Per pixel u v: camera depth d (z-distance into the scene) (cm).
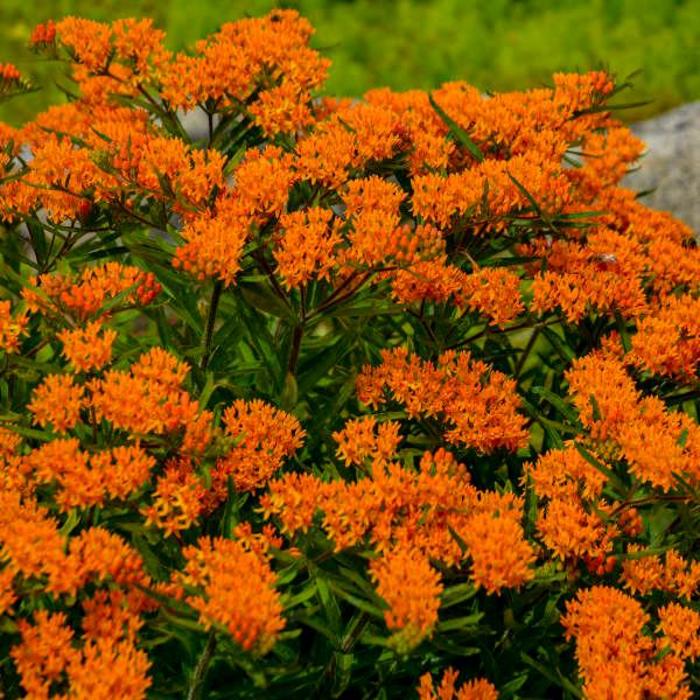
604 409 140
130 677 124
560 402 145
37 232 148
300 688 135
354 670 138
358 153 147
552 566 135
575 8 410
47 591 128
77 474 131
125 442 136
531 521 137
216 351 149
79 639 131
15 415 140
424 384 143
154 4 395
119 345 148
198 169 142
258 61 152
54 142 146
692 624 132
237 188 143
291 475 134
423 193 144
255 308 147
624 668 130
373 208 142
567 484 139
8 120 324
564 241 155
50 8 388
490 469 149
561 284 147
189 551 129
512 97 158
